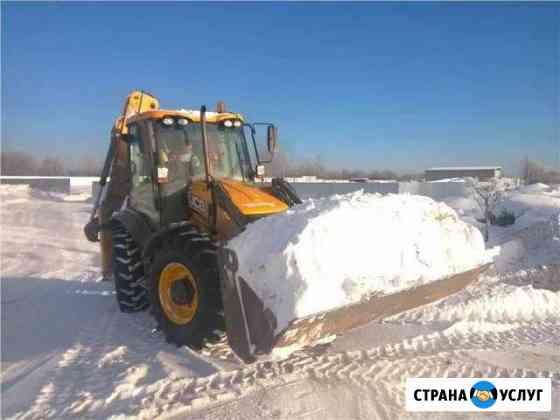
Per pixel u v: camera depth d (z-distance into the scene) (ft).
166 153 19.03
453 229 16.49
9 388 14.60
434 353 16.31
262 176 20.65
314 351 16.21
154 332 18.61
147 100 25.44
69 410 12.70
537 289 24.06
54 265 35.83
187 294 16.34
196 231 16.43
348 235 13.73
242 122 20.72
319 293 12.52
